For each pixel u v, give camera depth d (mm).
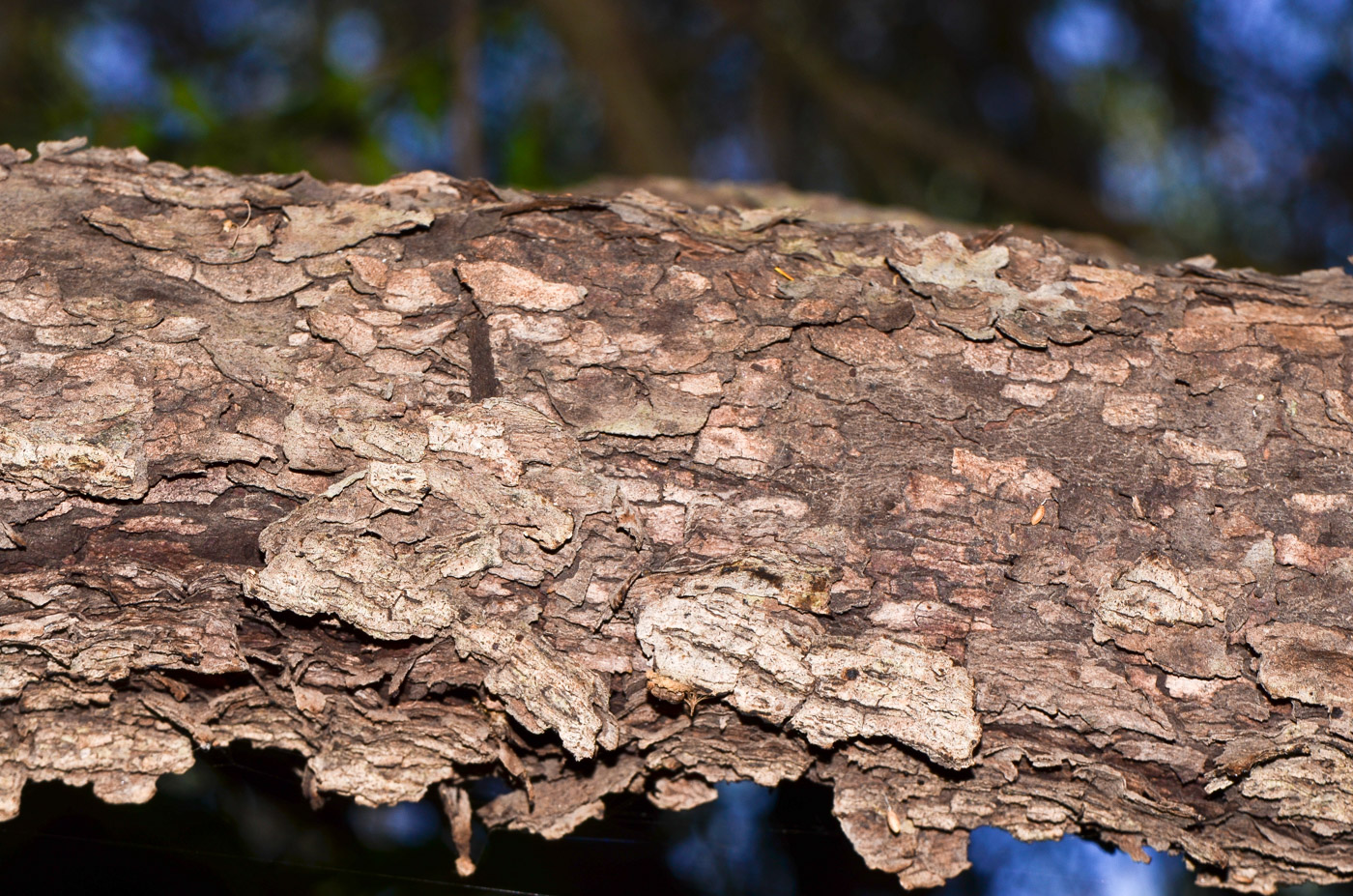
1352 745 977
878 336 998
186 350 983
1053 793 994
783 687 973
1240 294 1020
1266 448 992
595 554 982
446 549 974
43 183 1008
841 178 2305
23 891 1126
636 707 994
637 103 1984
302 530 970
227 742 999
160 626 979
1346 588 982
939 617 984
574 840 1162
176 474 975
